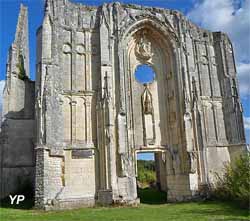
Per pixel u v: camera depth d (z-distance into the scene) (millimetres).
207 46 41938
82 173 32125
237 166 30219
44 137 30109
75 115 33656
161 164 46000
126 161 32875
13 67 40219
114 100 34500
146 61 39344
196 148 36656
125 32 37156
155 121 37719
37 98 31344
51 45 33188
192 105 37625
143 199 38844
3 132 38094
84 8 37125
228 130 39938
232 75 41500
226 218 21391
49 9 34250
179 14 40188
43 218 23078
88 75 35188
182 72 38188
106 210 28188
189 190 34875
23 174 37844
